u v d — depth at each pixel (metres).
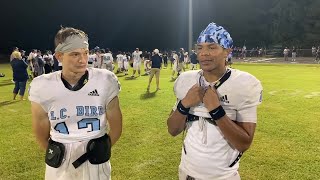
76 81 2.57
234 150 2.55
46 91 2.53
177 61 20.17
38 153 6.45
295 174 5.34
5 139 7.37
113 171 5.53
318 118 9.21
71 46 2.45
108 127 2.84
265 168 5.61
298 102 11.71
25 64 12.40
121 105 11.04
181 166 2.74
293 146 6.75
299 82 17.72
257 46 60.50
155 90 14.46
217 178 2.52
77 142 2.57
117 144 6.90
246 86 2.47
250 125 2.49
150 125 8.41
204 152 2.52
